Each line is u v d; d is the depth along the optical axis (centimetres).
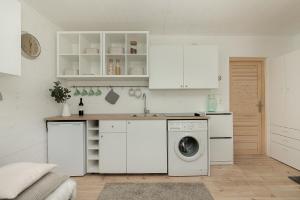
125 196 227
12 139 222
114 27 329
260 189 242
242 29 341
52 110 311
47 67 296
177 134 280
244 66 383
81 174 282
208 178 275
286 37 380
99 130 283
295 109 306
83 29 337
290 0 241
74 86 360
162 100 366
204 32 356
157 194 231
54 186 152
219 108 372
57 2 244
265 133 386
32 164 163
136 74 328
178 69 331
